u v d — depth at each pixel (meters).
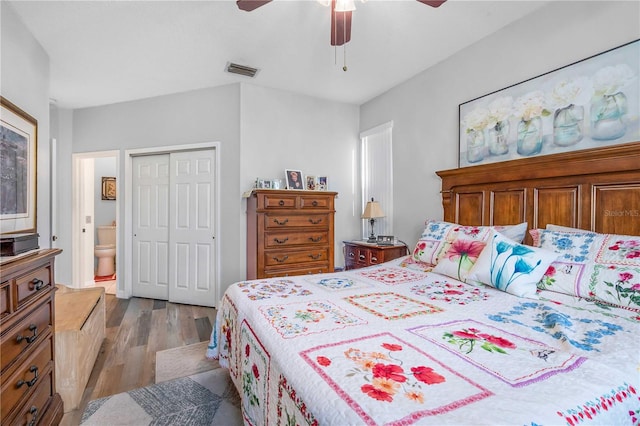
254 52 2.90
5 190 1.90
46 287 1.53
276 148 3.83
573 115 2.09
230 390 1.98
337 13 1.87
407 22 2.46
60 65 3.03
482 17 2.40
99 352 2.50
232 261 3.67
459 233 2.39
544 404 0.76
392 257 3.39
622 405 0.83
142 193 4.11
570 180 2.05
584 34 2.04
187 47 2.79
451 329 1.25
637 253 1.51
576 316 1.37
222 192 3.72
